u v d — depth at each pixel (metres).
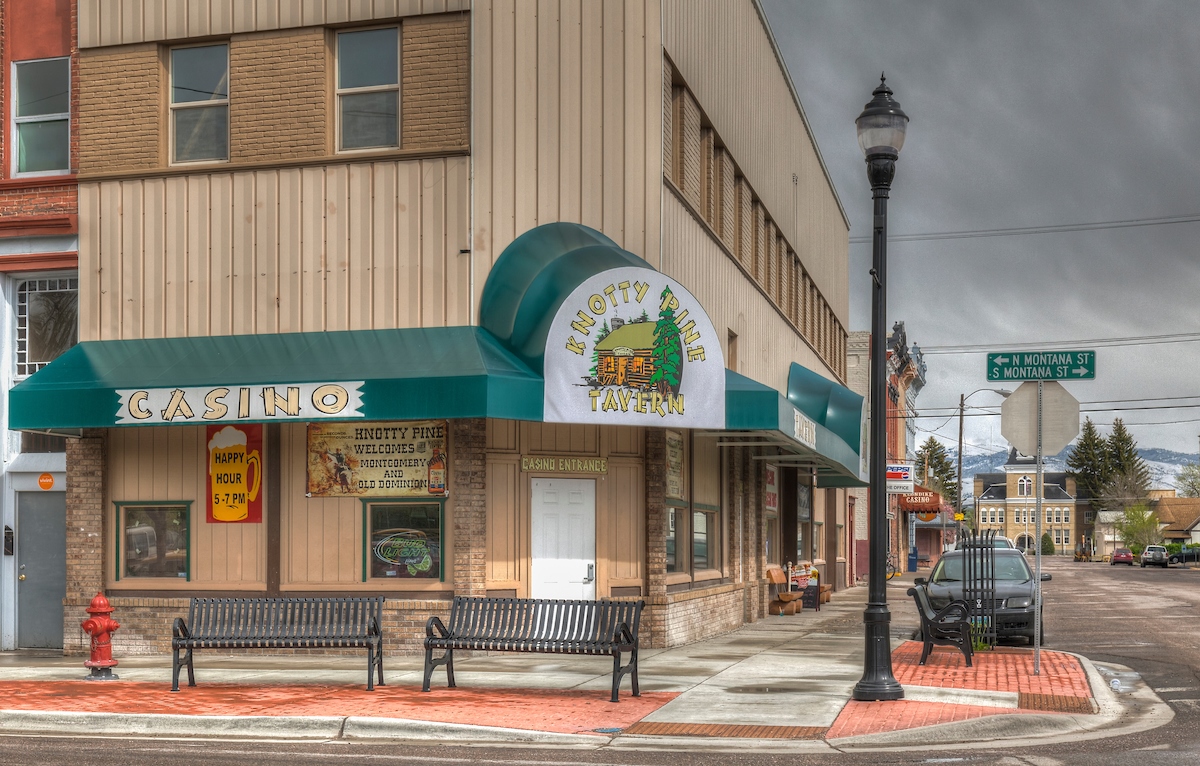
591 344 16.00
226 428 17.31
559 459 17.48
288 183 17.34
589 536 17.70
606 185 17.59
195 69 17.98
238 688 13.56
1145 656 18.86
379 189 17.09
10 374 18.72
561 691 13.44
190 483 17.39
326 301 17.09
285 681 14.20
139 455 17.58
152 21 17.89
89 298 17.84
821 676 14.87
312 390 15.69
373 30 17.48
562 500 17.61
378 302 16.95
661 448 18.22
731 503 23.39
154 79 17.89
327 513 16.94
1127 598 38.03
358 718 11.22
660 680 14.42
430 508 16.72
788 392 28.70
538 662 16.23
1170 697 14.09
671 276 18.66
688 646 18.97
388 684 13.95
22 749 10.34
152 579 17.42
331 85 17.45
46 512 18.64
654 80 18.02
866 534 53.88
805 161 34.25
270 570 17.00
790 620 25.97
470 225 16.81
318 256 17.17
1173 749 10.37
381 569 16.80
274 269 17.28
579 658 16.67
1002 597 20.19
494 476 17.00
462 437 16.55
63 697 12.79
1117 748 10.44
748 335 25.11
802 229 33.44
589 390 15.92
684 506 20.20
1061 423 14.84
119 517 17.62
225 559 17.19
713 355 16.94
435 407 15.36
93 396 16.30
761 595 26.36
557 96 17.41
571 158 17.41
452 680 13.60
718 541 22.67
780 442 22.06
